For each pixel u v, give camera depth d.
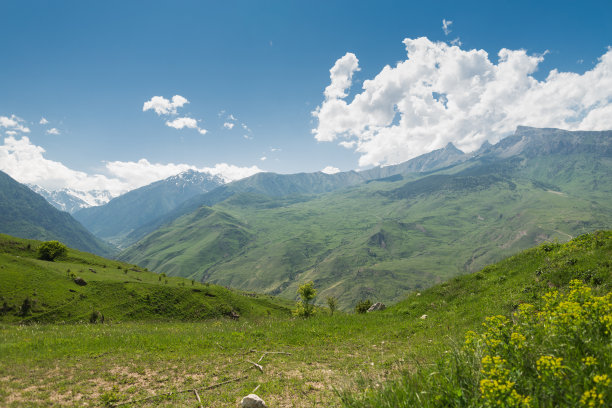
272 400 10.48
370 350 17.02
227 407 10.11
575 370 4.36
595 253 18.00
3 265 106.38
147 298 115.25
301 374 13.18
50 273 111.69
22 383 12.22
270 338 20.39
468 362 5.66
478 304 20.61
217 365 14.88
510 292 19.59
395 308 27.36
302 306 59.69
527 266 22.38
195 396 11.14
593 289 14.82
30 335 20.55
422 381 5.62
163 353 16.81
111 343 18.38
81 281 112.62
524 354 5.19
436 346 13.39
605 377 3.67
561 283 17.28
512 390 4.12
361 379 8.00
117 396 11.13
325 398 10.18
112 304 107.00
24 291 96.75
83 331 22.81
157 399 11.02
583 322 5.18
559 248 22.14
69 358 15.59
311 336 20.83
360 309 47.97
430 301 25.30
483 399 4.43
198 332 22.39
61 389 11.77
